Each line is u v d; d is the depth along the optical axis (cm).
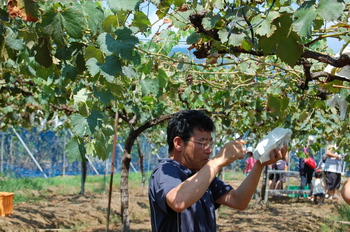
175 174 192
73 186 1468
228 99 497
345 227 886
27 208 935
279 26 177
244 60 323
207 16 197
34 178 1524
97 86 204
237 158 182
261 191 1203
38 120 634
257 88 486
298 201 1243
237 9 188
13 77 450
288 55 182
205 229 199
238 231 821
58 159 1745
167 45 361
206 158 204
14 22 189
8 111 599
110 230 833
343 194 191
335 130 572
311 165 1245
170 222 194
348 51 242
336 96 337
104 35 178
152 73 364
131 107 433
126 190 625
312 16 160
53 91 368
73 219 886
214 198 225
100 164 1930
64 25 178
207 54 239
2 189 1220
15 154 1600
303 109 425
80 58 193
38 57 190
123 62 192
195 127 202
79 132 197
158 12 220
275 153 206
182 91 527
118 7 176
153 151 1432
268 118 509
